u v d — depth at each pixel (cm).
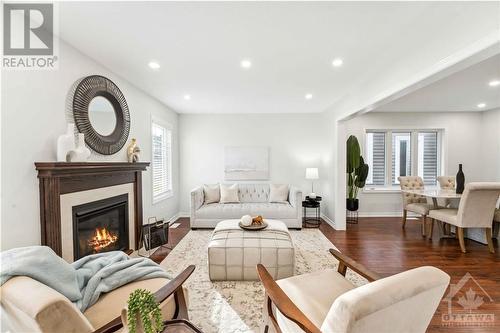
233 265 245
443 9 168
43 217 185
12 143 166
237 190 491
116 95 282
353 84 334
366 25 189
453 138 525
